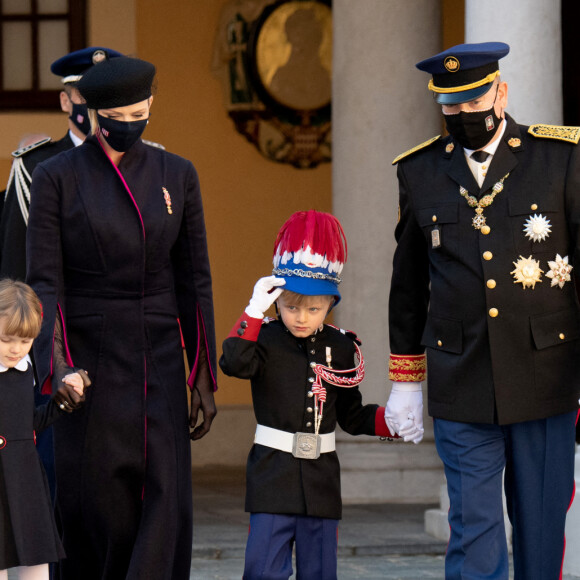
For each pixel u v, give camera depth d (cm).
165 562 898
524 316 884
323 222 943
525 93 1445
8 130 2322
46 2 2342
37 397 1039
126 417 893
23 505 891
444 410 906
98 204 894
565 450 902
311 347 954
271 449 941
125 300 901
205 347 931
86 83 880
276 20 2377
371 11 1822
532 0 1447
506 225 888
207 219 2381
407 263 951
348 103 1838
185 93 2375
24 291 874
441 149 930
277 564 925
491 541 881
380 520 1688
